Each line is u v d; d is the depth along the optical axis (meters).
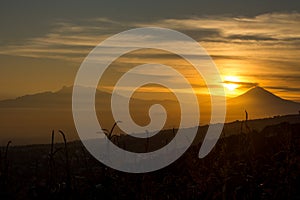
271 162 10.30
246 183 9.15
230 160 10.52
